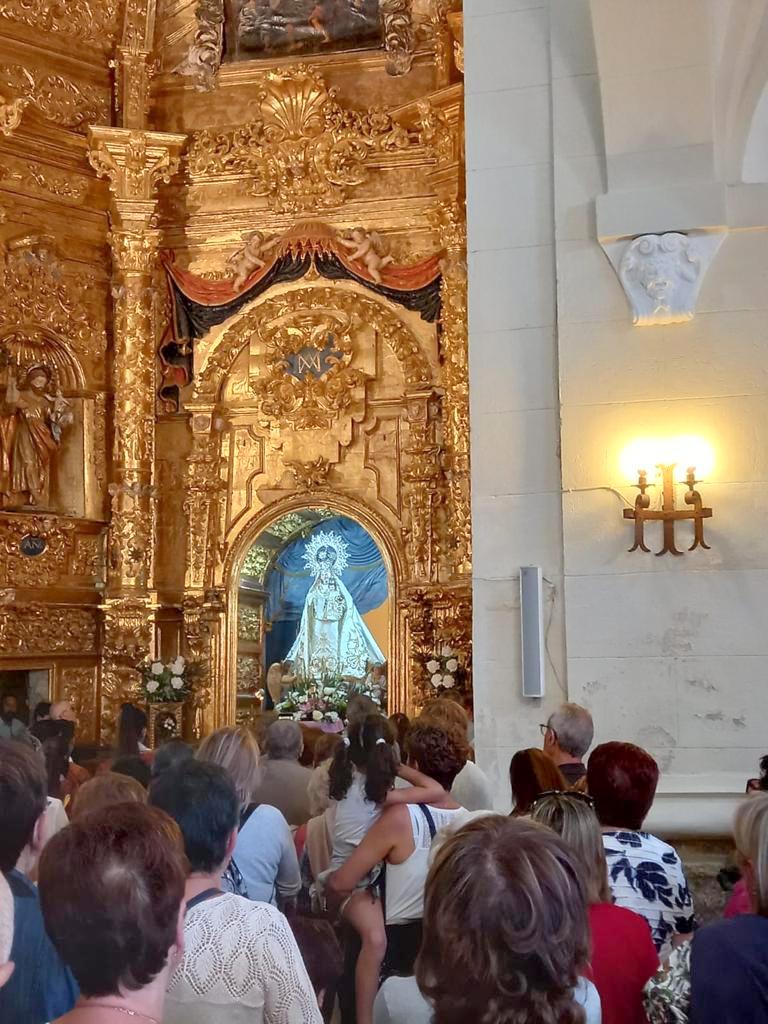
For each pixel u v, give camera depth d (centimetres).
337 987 464
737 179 732
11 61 1638
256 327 1719
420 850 437
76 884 218
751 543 703
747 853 288
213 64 1741
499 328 761
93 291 1706
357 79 1697
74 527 1661
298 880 463
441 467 1625
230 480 1716
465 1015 208
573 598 724
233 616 1691
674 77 717
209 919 289
